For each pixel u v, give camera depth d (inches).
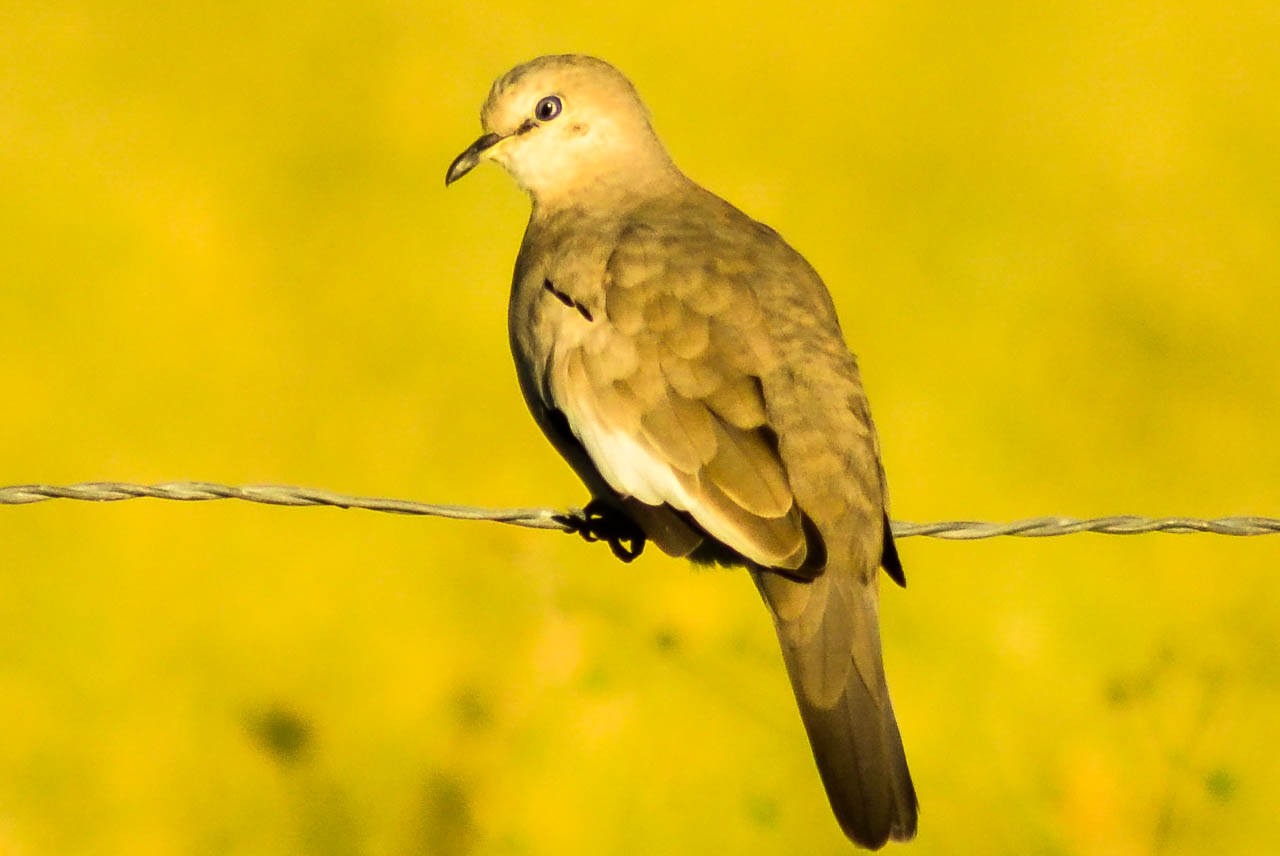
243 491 324.8
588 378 334.0
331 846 422.3
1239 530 339.0
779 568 307.7
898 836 301.4
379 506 331.0
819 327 337.7
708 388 324.2
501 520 340.8
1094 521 338.0
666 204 385.1
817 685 308.2
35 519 540.1
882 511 327.3
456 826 420.5
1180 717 447.5
